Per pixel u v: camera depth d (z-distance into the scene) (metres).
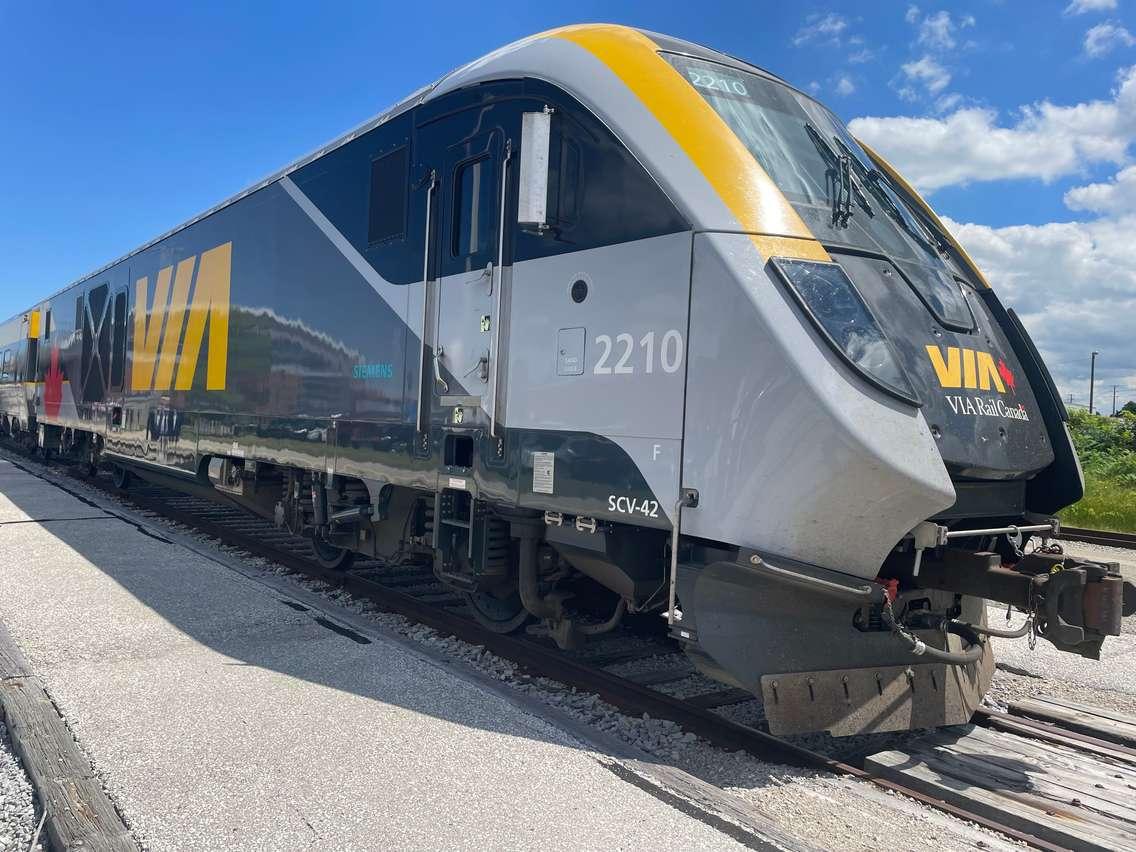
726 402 3.80
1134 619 7.32
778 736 4.41
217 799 3.29
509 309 4.93
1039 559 4.32
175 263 10.30
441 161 5.57
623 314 4.25
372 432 6.18
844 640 4.01
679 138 4.14
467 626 5.99
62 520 10.11
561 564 5.33
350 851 2.96
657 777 3.63
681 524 3.97
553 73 4.71
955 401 4.01
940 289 4.40
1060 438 4.61
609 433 4.30
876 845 3.29
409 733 4.00
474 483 5.15
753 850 3.05
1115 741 4.52
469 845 3.02
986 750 4.27
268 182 8.02
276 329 7.69
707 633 3.90
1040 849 3.35
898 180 5.35
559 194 4.59
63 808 3.13
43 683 4.49
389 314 6.06
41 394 18.27
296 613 6.08
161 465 10.33
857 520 3.64
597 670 5.09
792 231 3.91
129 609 6.06
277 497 8.60
